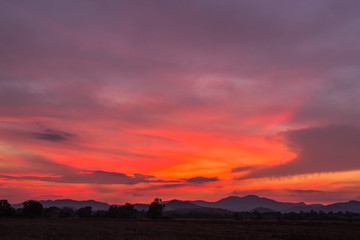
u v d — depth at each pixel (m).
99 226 59.69
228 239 36.81
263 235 43.62
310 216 192.00
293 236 42.00
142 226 63.50
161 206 145.38
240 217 177.75
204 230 52.84
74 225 61.75
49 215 131.38
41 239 31.80
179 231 48.44
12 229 46.38
